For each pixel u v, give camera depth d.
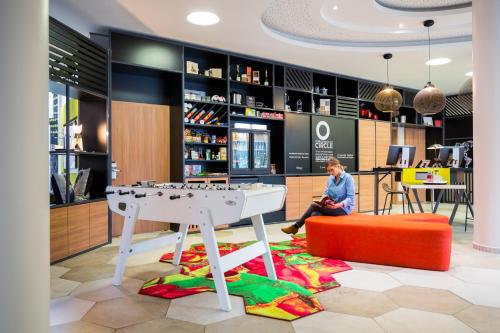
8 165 1.52
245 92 6.78
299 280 3.23
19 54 1.55
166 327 2.33
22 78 1.57
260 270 3.55
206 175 5.88
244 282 3.18
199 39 5.52
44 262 1.68
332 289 3.01
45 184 1.69
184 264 3.79
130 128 5.68
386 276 3.34
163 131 5.95
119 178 5.57
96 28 5.01
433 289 2.99
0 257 1.51
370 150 8.29
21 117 1.56
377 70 7.42
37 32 1.63
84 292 2.99
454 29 5.62
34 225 1.62
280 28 5.54
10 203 1.53
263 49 6.02
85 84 4.43
